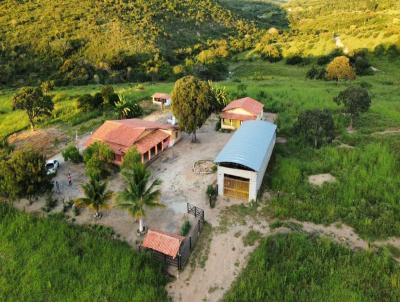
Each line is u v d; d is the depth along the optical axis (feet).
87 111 224.12
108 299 89.76
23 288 92.68
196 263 103.09
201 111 167.02
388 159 142.51
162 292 93.25
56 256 102.17
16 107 196.34
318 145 160.86
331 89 263.90
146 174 114.73
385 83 299.58
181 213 122.72
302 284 92.48
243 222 117.29
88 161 142.72
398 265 96.37
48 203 128.16
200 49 480.64
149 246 101.19
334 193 126.41
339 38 460.14
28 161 121.80
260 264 97.76
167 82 349.41
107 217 122.52
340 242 106.32
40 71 364.99
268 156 146.61
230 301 89.30
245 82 316.60
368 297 86.99
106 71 374.84
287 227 113.09
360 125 185.37
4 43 383.04
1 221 117.80
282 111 215.92
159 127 168.14
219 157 127.95
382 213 115.24
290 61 413.59
